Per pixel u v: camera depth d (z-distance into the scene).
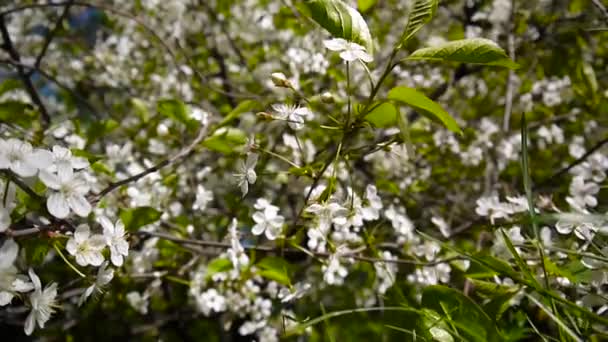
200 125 0.70
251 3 0.97
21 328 0.95
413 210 0.91
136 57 1.08
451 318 0.52
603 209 0.60
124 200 0.65
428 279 0.61
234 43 1.01
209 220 0.80
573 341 0.50
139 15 0.96
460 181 0.97
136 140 0.87
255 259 0.62
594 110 0.93
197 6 1.01
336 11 0.48
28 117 0.66
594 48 0.92
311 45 0.75
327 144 0.73
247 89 0.98
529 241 0.55
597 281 0.51
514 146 0.91
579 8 0.90
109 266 0.53
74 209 0.45
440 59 0.48
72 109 1.12
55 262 0.91
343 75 0.73
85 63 1.07
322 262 0.60
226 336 1.10
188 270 0.74
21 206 0.51
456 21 0.97
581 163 0.70
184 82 0.94
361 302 0.92
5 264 0.43
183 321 1.08
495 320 0.54
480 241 0.69
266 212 0.58
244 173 0.54
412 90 0.48
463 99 1.01
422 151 0.87
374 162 0.81
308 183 0.67
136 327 1.08
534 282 0.49
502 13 0.88
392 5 0.95
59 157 0.46
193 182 0.84
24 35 1.05
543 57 0.93
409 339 0.54
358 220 0.55
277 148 0.73
